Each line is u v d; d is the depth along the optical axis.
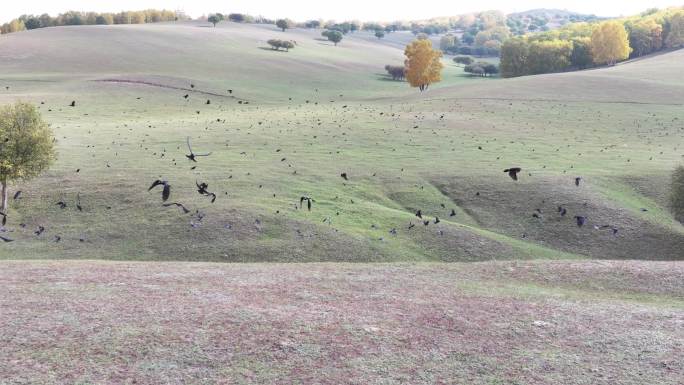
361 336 18.94
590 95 115.56
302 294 23.44
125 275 25.88
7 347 16.83
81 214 51.03
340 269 28.95
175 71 155.12
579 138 84.81
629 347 18.97
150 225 48.03
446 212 56.81
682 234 52.38
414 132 86.19
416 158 72.06
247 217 48.97
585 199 57.97
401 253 45.47
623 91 118.56
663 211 57.97
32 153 53.09
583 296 25.39
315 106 115.50
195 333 18.33
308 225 48.28
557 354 18.31
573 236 52.75
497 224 55.16
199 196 54.12
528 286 26.95
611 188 62.09
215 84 139.00
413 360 17.45
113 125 90.56
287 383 15.66
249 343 17.83
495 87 126.62
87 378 15.27
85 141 77.25
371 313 21.31
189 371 15.96
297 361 16.89
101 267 27.81
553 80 130.75
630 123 94.25
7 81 129.50
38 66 151.88
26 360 16.09
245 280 25.59
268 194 55.84
